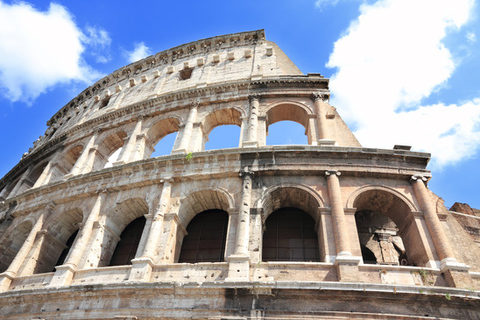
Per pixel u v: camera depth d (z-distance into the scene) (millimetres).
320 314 19250
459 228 24781
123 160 33594
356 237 23750
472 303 19406
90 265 26188
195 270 22859
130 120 39219
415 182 26516
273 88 36281
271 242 27562
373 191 26453
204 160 28984
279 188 26672
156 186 29016
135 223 31375
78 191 31828
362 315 19078
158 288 21109
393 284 19875
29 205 34344
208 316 19922
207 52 46938
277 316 19422
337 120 32938
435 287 19578
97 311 21641
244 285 20281
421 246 23438
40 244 29859
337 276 21578
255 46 44812
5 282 26969
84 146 40688
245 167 27641
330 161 27625
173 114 37125
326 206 25438
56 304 23109
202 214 30109
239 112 35062
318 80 35969
